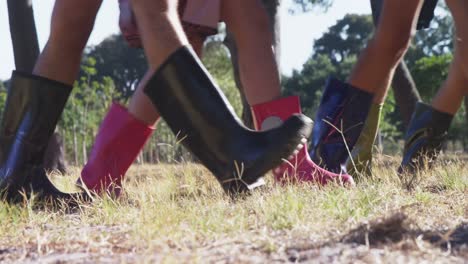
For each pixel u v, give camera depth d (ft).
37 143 9.19
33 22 25.34
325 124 10.91
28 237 6.87
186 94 7.42
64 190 11.34
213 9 9.34
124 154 9.55
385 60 10.74
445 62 56.49
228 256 5.53
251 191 7.95
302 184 9.25
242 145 7.41
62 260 5.71
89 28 9.10
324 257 5.40
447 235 5.79
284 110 9.48
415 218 7.00
